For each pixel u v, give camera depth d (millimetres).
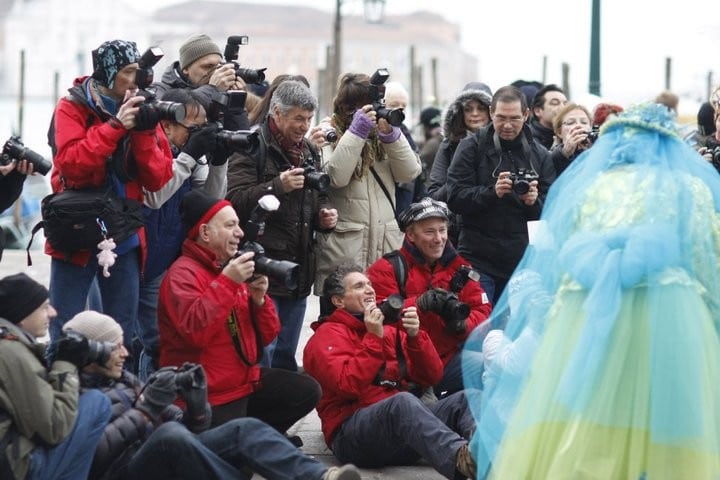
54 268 7520
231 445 6688
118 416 6645
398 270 8680
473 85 10234
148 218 7977
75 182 7418
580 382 5738
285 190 8258
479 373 6812
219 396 7492
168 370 6727
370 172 9195
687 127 9539
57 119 7422
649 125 6137
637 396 5715
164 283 7406
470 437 7574
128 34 101625
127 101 7184
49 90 95562
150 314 8180
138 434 6652
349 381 7824
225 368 7496
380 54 110125
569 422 5754
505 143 9375
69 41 98625
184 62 8781
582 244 5934
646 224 5863
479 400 6770
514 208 9289
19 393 6098
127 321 7719
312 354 7992
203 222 7449
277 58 107562
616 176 6098
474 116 10164
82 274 7500
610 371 5734
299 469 6605
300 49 107625
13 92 93562
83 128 7418
